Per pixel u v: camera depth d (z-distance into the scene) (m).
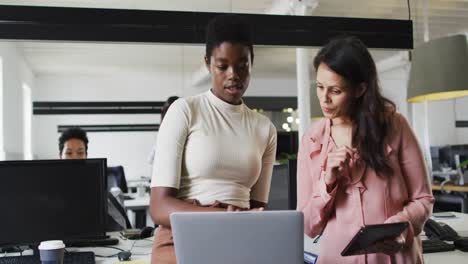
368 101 1.41
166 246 1.43
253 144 1.57
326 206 1.42
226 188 1.49
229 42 1.47
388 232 1.23
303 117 5.34
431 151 7.57
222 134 1.52
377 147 1.40
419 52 2.64
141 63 8.72
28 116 8.52
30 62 8.31
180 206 1.39
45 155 9.44
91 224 1.93
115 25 2.72
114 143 9.85
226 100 1.55
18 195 1.86
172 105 1.56
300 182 1.57
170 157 1.46
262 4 5.69
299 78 5.41
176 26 2.79
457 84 2.49
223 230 1.17
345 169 1.39
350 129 1.46
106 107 8.09
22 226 1.85
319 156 1.51
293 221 1.17
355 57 1.37
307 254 1.61
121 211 2.93
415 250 1.39
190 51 7.71
